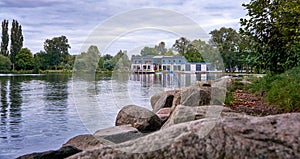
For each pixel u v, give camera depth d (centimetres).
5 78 3575
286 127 271
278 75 912
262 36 778
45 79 3366
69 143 447
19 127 875
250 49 845
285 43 757
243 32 784
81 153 310
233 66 1627
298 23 650
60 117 1002
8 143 707
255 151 260
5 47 5347
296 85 685
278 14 688
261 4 736
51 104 1330
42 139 737
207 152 272
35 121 960
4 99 1569
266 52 815
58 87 2264
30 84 2605
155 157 284
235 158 263
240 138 268
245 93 1049
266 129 271
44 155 410
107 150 302
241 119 295
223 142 271
